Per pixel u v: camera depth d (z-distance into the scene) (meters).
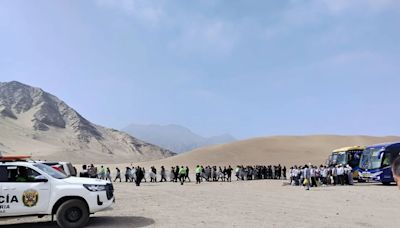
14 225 14.95
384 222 14.40
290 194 26.59
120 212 17.41
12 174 13.52
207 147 112.81
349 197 24.25
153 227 13.60
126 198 23.67
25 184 13.42
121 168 89.12
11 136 198.50
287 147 113.25
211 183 42.62
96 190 13.89
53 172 14.43
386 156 35.84
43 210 13.49
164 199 23.02
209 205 19.88
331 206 19.45
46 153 174.88
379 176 35.88
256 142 116.12
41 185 13.53
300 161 100.75
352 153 42.12
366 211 17.55
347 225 13.73
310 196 25.00
